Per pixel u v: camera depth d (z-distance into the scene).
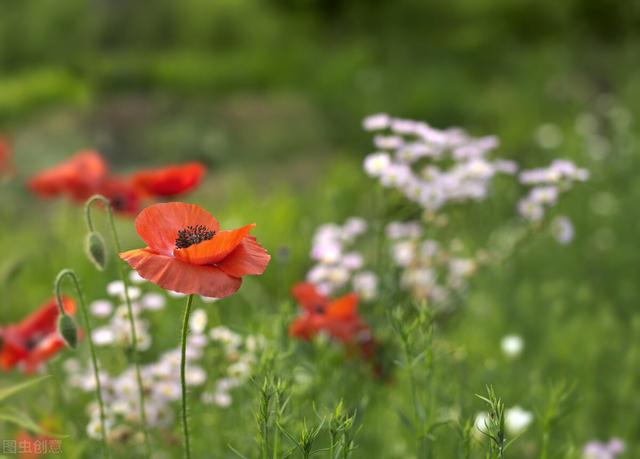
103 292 1.30
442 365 0.97
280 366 0.87
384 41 4.80
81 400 1.02
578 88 3.62
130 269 1.06
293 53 4.68
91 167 1.15
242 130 3.43
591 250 1.64
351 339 0.94
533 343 1.25
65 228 1.64
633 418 1.09
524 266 1.50
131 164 3.18
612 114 2.53
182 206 0.74
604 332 1.23
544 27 5.16
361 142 3.16
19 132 3.41
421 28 5.29
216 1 5.88
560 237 1.17
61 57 5.02
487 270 1.31
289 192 2.28
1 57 5.01
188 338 0.97
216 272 0.71
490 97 3.54
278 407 0.74
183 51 5.67
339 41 5.27
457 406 0.91
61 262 1.55
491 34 4.93
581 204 1.79
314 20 5.50
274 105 3.71
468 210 1.25
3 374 1.12
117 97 4.06
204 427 0.97
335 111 3.39
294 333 0.94
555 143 2.35
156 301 1.00
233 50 5.63
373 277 1.11
